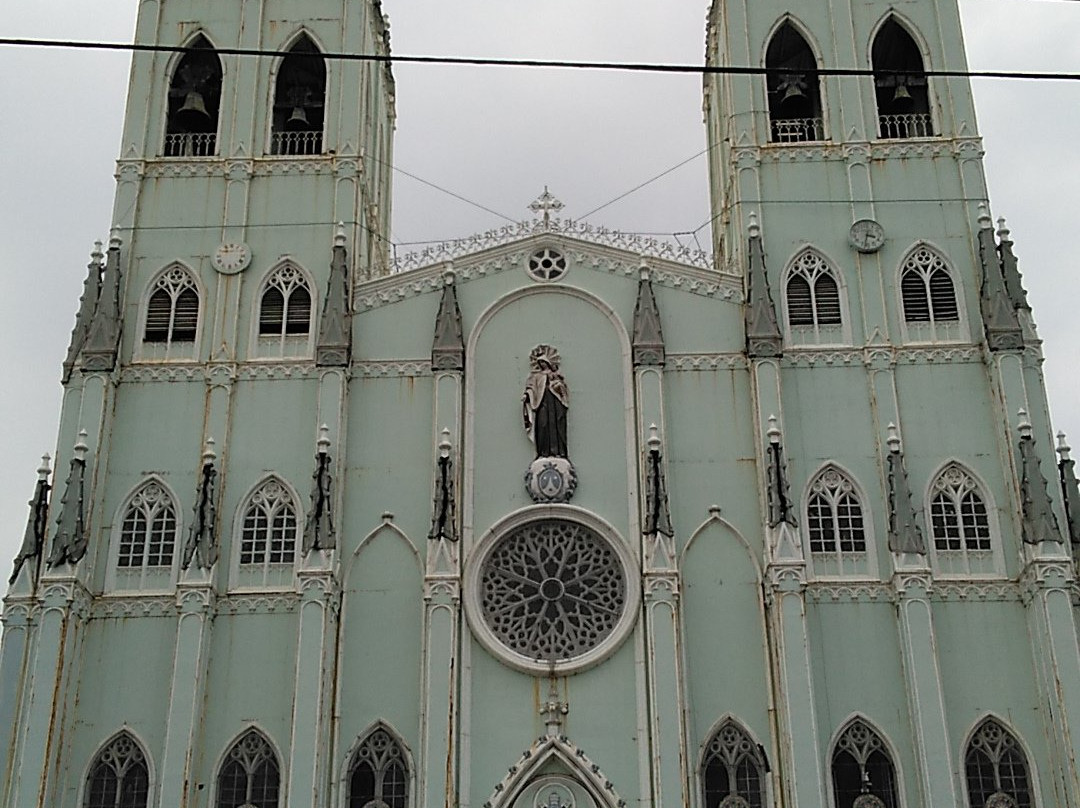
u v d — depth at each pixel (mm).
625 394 66562
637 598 62062
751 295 67125
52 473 64875
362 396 66938
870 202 69812
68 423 65438
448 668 59812
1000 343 65125
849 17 74125
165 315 69250
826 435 65188
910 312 67750
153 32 75250
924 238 69062
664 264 69062
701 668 61000
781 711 59000
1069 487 63500
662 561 61156
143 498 65250
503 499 64750
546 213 70812
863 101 72062
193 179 71812
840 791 59125
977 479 64000
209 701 60969
